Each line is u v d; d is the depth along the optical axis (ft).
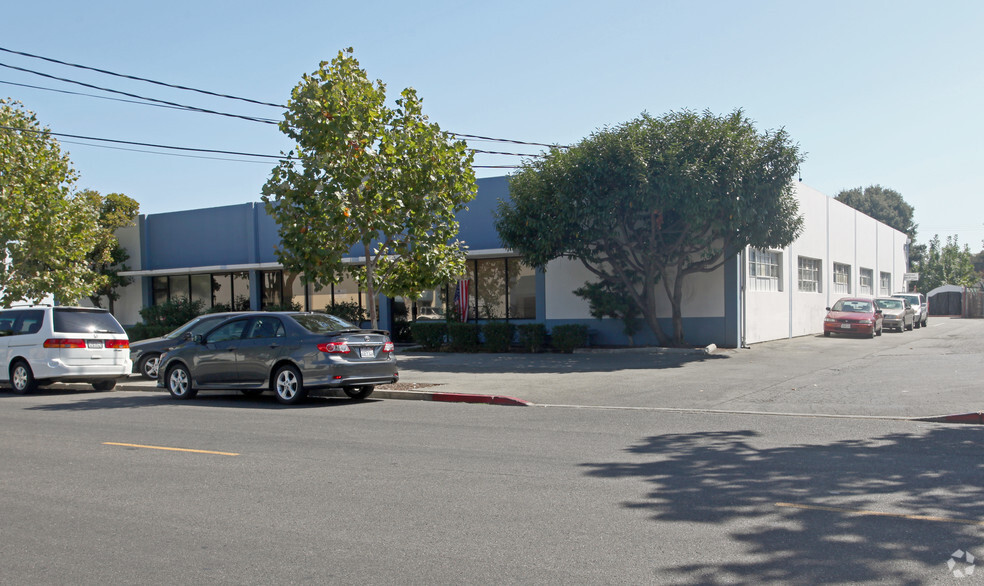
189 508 21.47
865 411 38.68
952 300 181.37
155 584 15.75
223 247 102.89
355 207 48.65
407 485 23.88
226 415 40.42
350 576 16.05
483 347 82.79
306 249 48.44
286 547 17.97
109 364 55.67
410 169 49.88
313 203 48.14
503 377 56.95
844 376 53.06
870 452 28.37
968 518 19.65
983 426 34.19
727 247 72.33
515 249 75.05
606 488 23.22
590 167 67.56
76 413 41.98
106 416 40.55
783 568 16.15
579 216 68.90
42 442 32.32
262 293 101.35
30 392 53.98
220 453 29.37
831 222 111.75
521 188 73.20
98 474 25.86
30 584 15.83
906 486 23.04
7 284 71.72
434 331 84.53
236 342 46.55
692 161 65.62
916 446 29.53
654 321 75.15
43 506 21.84
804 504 21.09
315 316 47.19
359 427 35.86
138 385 57.57
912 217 245.04
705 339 77.20
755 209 67.41
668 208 67.82
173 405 45.42
